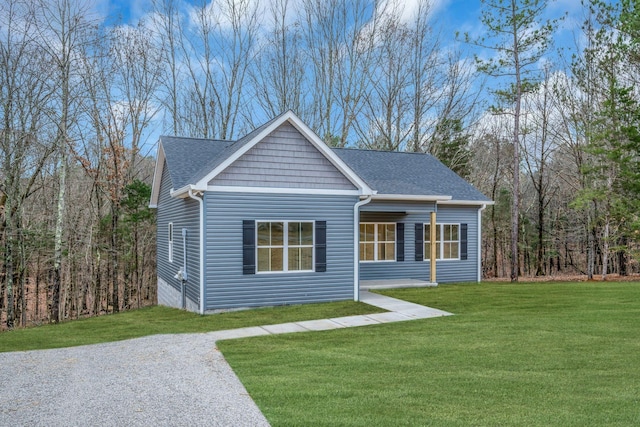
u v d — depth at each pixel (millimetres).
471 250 17500
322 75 28734
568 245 31156
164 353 7520
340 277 12570
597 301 12062
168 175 15898
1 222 17062
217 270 11242
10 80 16219
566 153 25281
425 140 29016
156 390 5562
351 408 4812
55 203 20109
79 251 20297
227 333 9008
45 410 4973
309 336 8609
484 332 8602
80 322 12172
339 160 12406
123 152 20531
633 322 9297
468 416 4562
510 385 5551
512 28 17766
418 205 14914
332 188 12484
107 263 20859
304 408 4832
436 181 17547
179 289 13820
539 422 4387
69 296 20750
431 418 4508
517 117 18312
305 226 12211
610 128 18328
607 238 18000
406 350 7395
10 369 6797
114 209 19172
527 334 8359
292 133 12031
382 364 6582
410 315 10562
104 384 5875
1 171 16375
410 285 15320
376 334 8688
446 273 17031
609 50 18266
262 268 11789
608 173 19328
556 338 8023
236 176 11438
